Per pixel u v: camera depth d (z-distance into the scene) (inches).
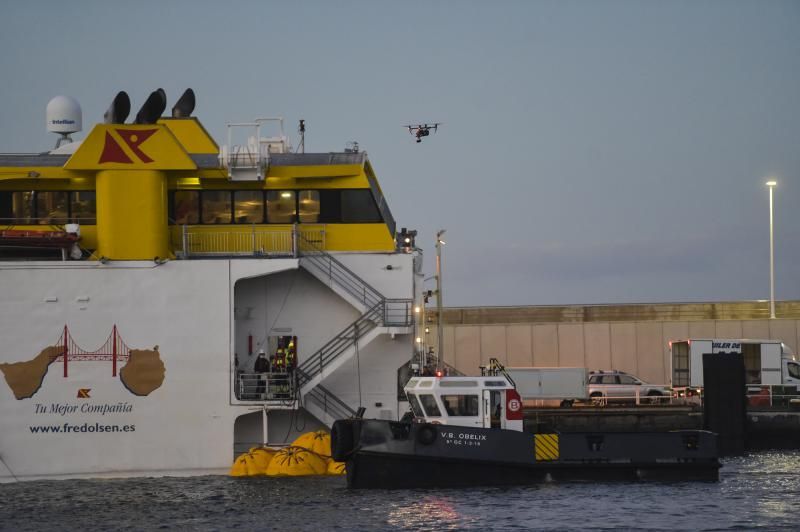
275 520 2906.0
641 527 2817.4
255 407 3550.7
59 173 3695.9
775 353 5059.1
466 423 3390.7
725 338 5708.7
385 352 3742.6
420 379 3447.3
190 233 3767.2
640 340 6156.5
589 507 3029.0
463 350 6205.7
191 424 3540.8
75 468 3511.3
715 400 4372.5
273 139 4094.5
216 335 3555.6
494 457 3294.8
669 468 3380.9
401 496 3171.8
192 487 3356.3
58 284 3538.4
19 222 3757.4
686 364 5147.6
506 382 3420.3
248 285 3742.6
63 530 2861.7
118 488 3363.7
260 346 3735.2
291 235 3750.0
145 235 3607.3
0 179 3693.4
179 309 3555.6
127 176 3627.0
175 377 3543.3
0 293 3521.2
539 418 4446.4
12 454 3499.0
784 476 3602.4
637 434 3378.4
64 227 3737.7
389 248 3774.6
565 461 3331.7
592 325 6181.1
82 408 3523.6
